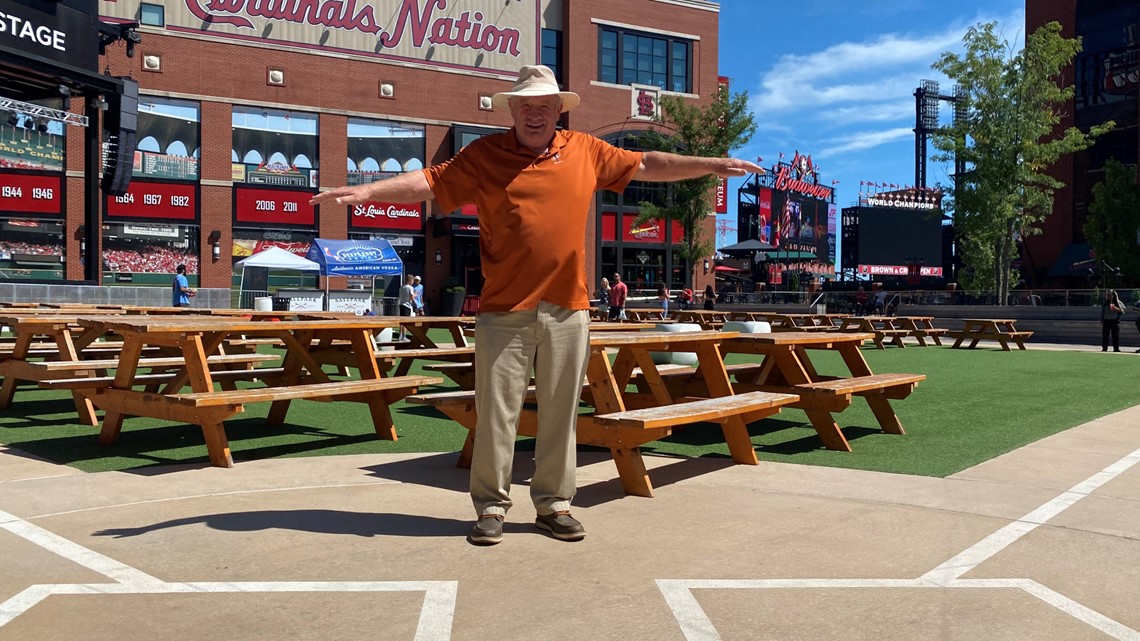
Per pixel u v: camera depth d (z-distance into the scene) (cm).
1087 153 3953
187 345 535
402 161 3353
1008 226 2777
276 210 3122
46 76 2020
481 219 349
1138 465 525
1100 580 302
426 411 804
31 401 832
